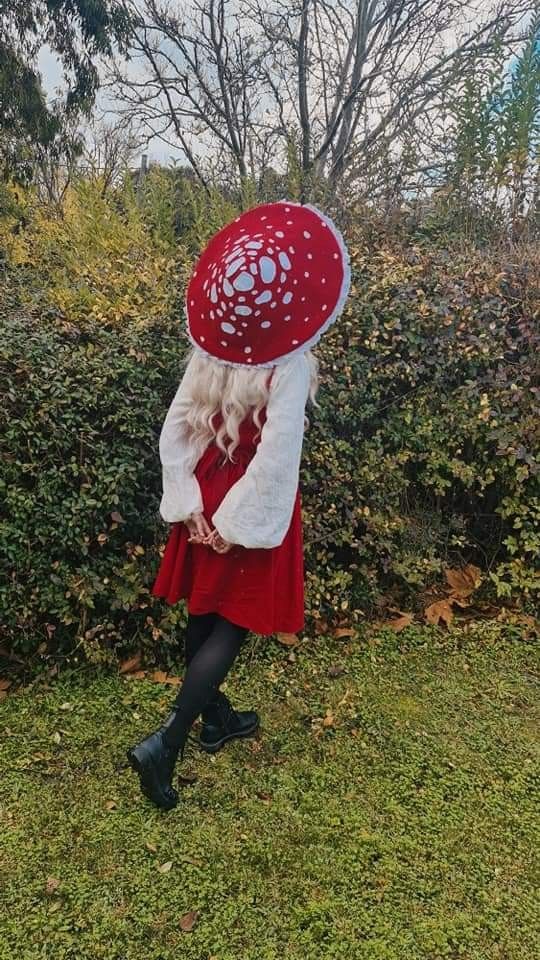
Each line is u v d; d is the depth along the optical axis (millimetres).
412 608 3430
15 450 2604
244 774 2303
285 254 1812
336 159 8164
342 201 4871
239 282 1778
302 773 2322
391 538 3375
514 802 2242
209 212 5414
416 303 3387
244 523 1822
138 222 4691
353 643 3141
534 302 3443
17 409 2633
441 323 3371
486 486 3582
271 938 1745
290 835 2061
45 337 2742
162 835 2041
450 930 1786
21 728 2482
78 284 3289
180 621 2871
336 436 3316
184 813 2125
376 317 3332
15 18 12227
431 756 2439
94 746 2404
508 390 3381
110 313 3018
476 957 1722
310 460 3160
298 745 2459
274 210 1938
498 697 2809
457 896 1890
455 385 3492
